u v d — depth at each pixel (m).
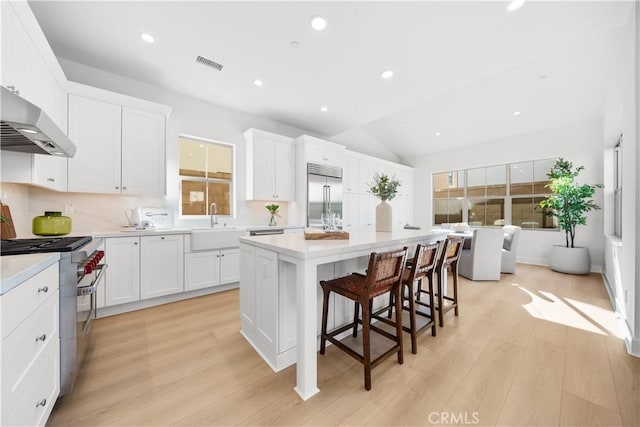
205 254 3.07
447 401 1.34
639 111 1.77
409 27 2.16
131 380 1.50
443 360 1.72
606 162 3.79
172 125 3.38
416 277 1.89
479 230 3.77
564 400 1.34
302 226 4.10
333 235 1.96
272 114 4.11
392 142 6.55
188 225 3.54
